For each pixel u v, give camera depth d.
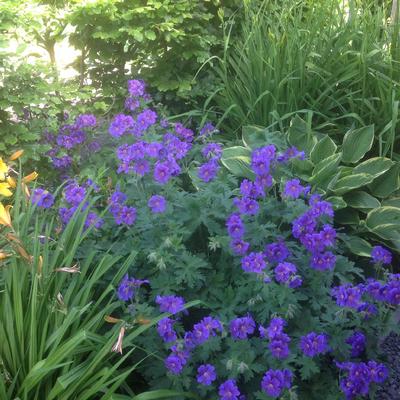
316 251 0.97
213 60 1.87
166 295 0.96
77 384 0.81
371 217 1.36
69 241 0.98
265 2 1.87
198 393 0.91
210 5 1.87
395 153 1.58
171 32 1.67
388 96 1.52
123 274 0.94
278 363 0.89
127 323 0.88
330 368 0.98
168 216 1.04
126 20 1.63
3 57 1.39
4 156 1.43
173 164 1.08
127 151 1.09
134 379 0.97
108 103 1.80
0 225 0.95
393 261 1.44
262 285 0.93
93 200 1.03
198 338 0.86
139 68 1.80
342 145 1.49
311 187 1.34
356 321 0.96
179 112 1.82
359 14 1.80
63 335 0.85
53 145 1.51
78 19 1.64
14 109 1.41
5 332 0.85
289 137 1.47
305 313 0.96
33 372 0.79
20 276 0.88
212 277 1.02
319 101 1.60
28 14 1.57
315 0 1.78
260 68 1.61
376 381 0.90
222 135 1.68
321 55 1.64
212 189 1.07
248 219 1.04
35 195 1.07
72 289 0.91
